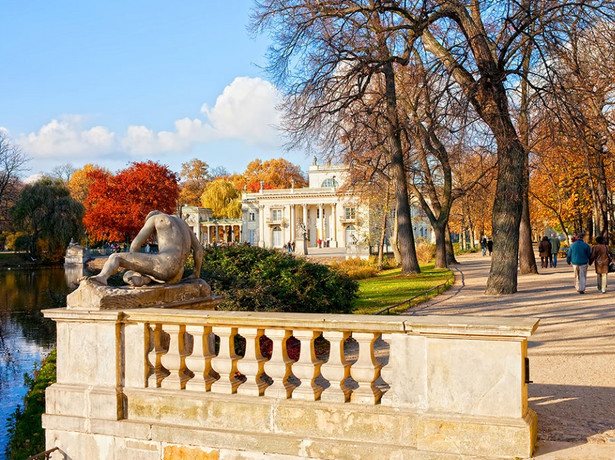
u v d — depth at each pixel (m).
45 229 62.69
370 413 4.93
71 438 5.93
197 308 6.80
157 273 6.38
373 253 55.38
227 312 5.70
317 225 99.25
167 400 5.64
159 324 5.83
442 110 17.62
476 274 29.33
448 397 4.70
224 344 5.59
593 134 18.14
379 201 43.75
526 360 4.77
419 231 83.94
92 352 5.95
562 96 16.88
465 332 4.61
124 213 70.56
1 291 36.22
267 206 97.88
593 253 17.70
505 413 4.53
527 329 4.41
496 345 4.57
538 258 43.56
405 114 26.50
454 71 18.14
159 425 5.61
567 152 22.41
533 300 16.55
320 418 5.08
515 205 18.44
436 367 4.74
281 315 5.42
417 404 4.84
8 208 65.94
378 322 4.91
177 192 77.12
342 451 4.95
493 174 24.12
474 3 18.03
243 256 12.72
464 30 17.78
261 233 97.75
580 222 43.66
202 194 110.00
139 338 5.80
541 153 20.30
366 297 19.80
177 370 5.76
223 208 104.69
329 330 5.16
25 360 16.72
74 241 65.38
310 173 98.88
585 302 15.60
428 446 4.69
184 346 5.89
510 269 18.52
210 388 5.61
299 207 99.31
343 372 5.10
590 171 27.95
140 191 72.00
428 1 18.00
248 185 113.06
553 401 6.25
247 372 5.48
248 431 5.32
